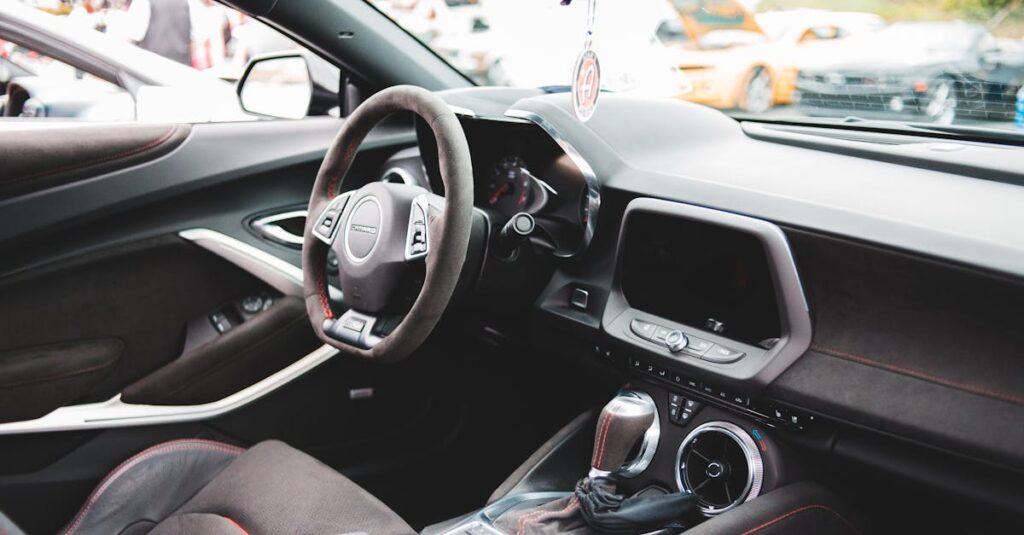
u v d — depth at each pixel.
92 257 1.78
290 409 1.99
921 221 1.26
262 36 2.07
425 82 2.13
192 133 1.88
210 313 1.96
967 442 1.23
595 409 1.86
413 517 2.15
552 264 1.74
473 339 2.05
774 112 1.92
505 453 2.15
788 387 1.40
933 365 1.26
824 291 1.35
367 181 2.12
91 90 1.99
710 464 1.54
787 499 1.41
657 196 1.55
